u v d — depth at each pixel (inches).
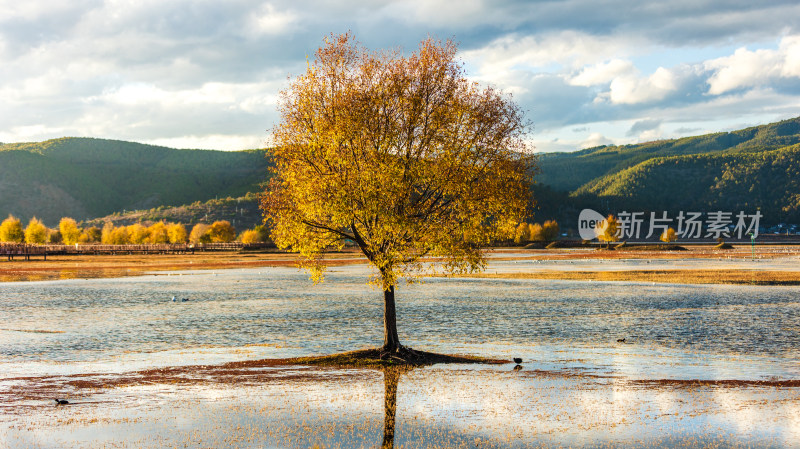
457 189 1103.6
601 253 7066.9
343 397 922.1
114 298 2507.4
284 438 730.2
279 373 1099.9
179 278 3609.7
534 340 1498.5
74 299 2468.0
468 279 3464.6
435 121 1111.0
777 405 870.4
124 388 983.6
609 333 1601.9
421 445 707.4
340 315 1975.9
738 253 6756.9
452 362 1204.5
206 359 1258.0
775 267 4274.1
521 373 1098.1
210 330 1670.8
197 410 847.7
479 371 1115.3
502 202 1124.5
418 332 1631.4
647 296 2512.3
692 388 976.3
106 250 7150.6
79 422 789.2
